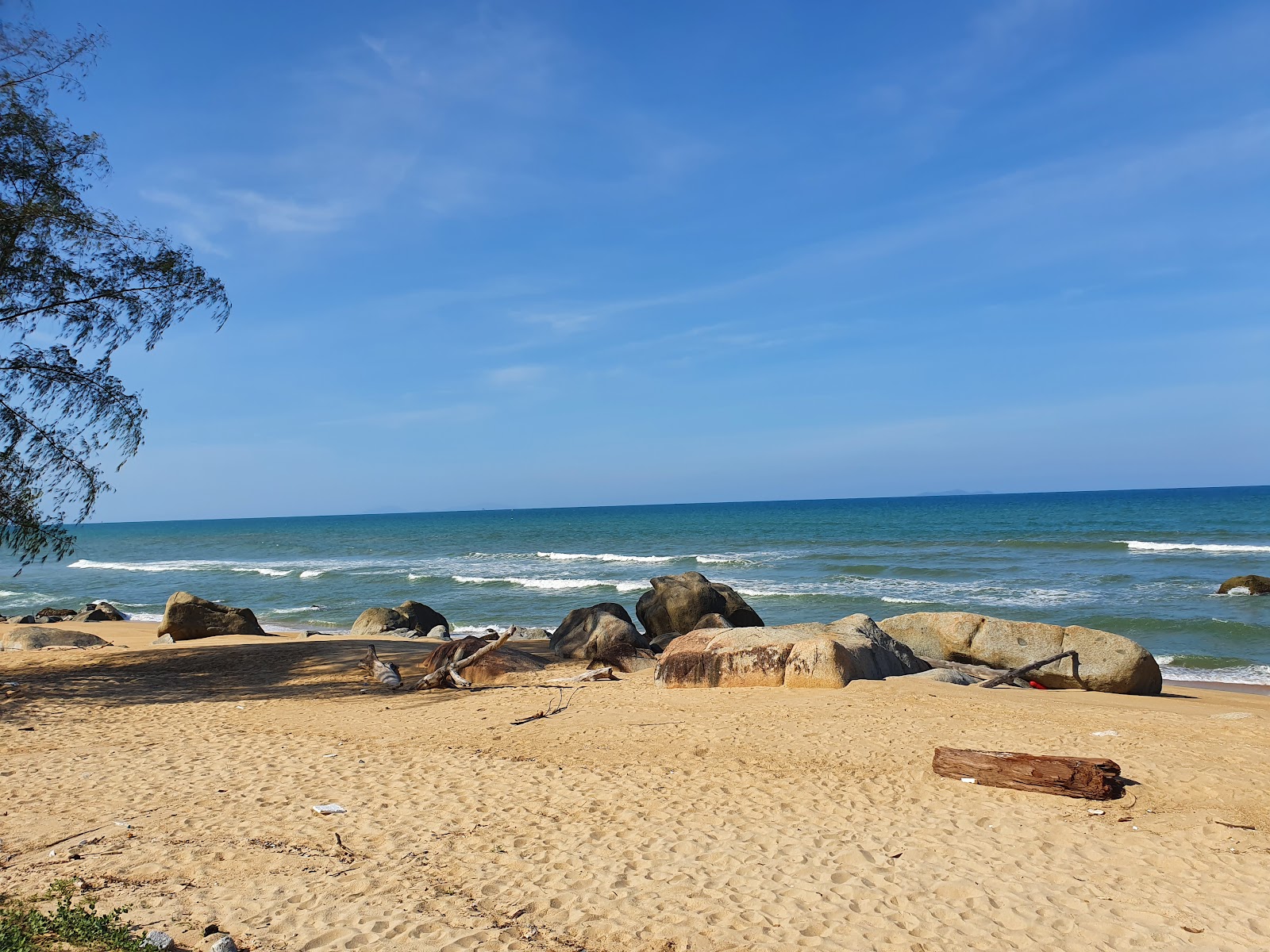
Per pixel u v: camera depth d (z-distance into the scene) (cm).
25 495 1375
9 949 445
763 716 1042
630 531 9381
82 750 982
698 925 509
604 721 1061
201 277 1538
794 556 5175
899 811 711
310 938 493
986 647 1481
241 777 855
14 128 1323
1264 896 539
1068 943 485
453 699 1289
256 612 3391
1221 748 854
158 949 466
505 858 620
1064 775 732
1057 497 18725
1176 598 2977
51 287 1375
